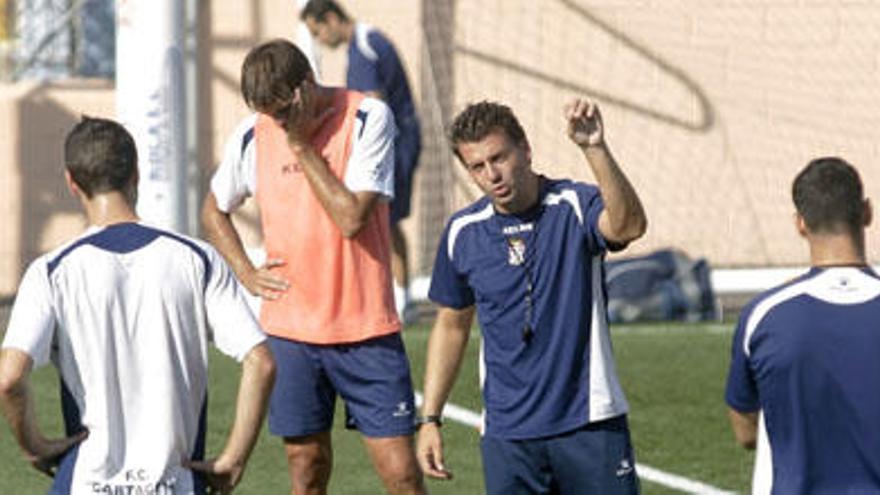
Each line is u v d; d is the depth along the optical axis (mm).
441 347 23484
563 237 22125
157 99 42500
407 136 45500
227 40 54219
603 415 22250
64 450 19312
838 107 54750
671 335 44719
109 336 19156
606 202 21344
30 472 32906
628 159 54906
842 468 18516
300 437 26938
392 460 26391
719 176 54812
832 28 54625
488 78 54344
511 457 22609
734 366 19047
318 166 25469
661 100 54781
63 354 19266
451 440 35156
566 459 22422
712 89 54781
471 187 54250
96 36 58094
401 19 53875
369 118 25891
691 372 40312
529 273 22156
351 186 25844
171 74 42594
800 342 18469
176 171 42750
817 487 18562
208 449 34219
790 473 18609
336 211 25531
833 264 18781
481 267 22391
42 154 54250
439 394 23516
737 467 33375
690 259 50594
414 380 39812
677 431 35656
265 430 35406
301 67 24969
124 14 42562
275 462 33531
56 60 57969
